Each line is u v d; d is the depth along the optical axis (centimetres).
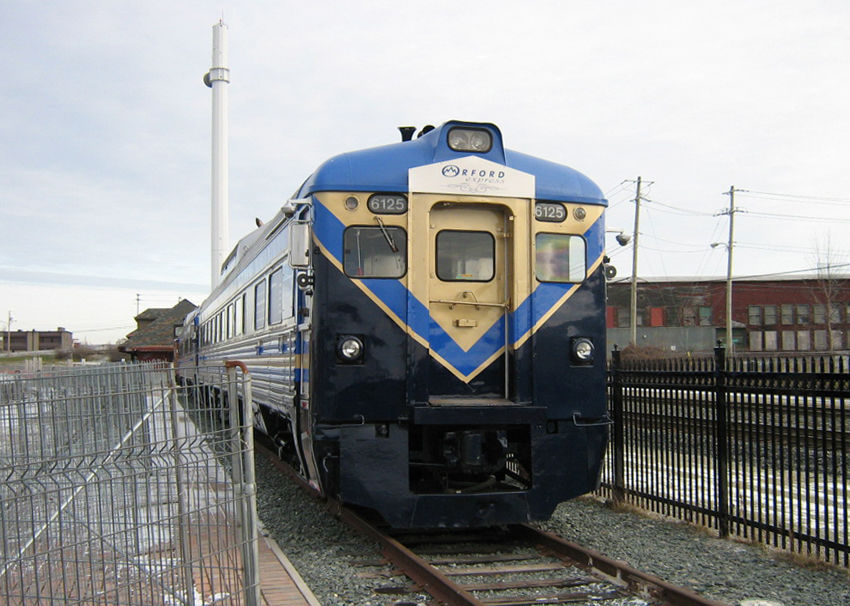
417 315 669
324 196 673
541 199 708
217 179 3325
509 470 799
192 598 419
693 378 746
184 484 429
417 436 721
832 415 600
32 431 435
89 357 8688
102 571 401
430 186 682
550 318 698
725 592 543
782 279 5012
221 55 3328
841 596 534
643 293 5078
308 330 692
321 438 652
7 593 379
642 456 827
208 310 2000
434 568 557
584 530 734
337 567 606
